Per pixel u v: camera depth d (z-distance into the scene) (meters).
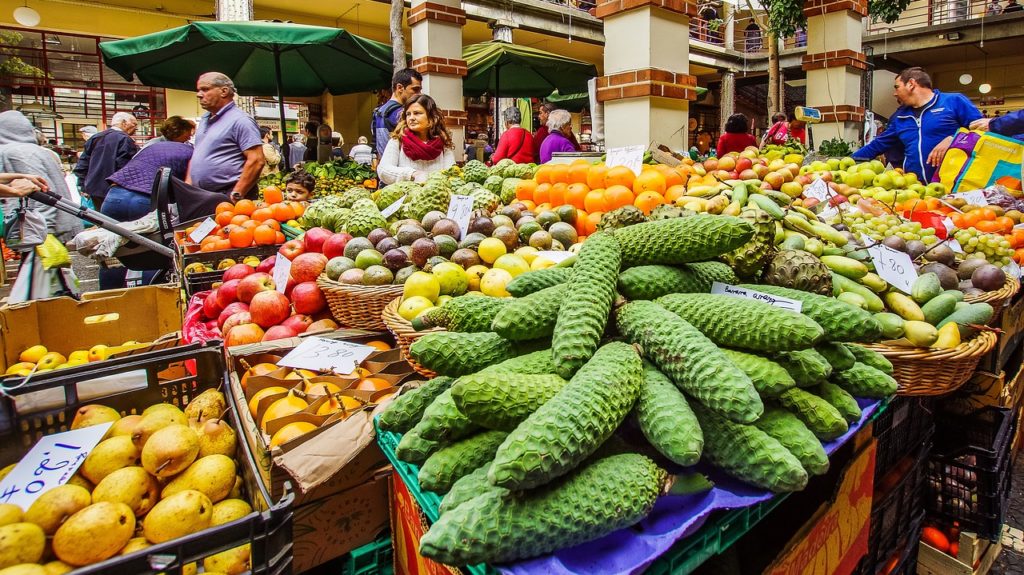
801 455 1.11
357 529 1.76
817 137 6.91
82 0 10.24
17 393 1.57
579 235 2.60
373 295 2.26
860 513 1.64
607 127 4.54
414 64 6.61
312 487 1.48
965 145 4.07
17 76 11.44
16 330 2.51
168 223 4.20
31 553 1.17
